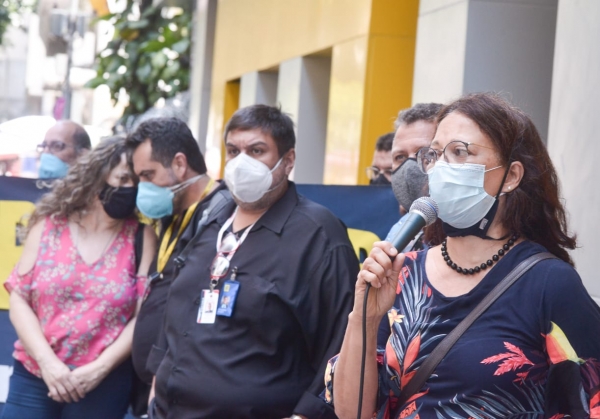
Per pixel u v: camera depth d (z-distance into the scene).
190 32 16.69
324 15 8.84
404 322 2.99
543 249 2.88
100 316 5.18
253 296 4.05
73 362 5.16
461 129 2.89
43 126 12.41
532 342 2.75
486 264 2.90
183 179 5.02
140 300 5.29
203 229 4.46
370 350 2.97
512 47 5.84
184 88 16.52
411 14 7.60
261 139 4.23
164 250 5.03
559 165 4.48
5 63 35.00
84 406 5.18
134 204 5.25
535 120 5.86
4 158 12.23
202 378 4.06
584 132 4.22
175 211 5.07
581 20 4.36
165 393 4.22
